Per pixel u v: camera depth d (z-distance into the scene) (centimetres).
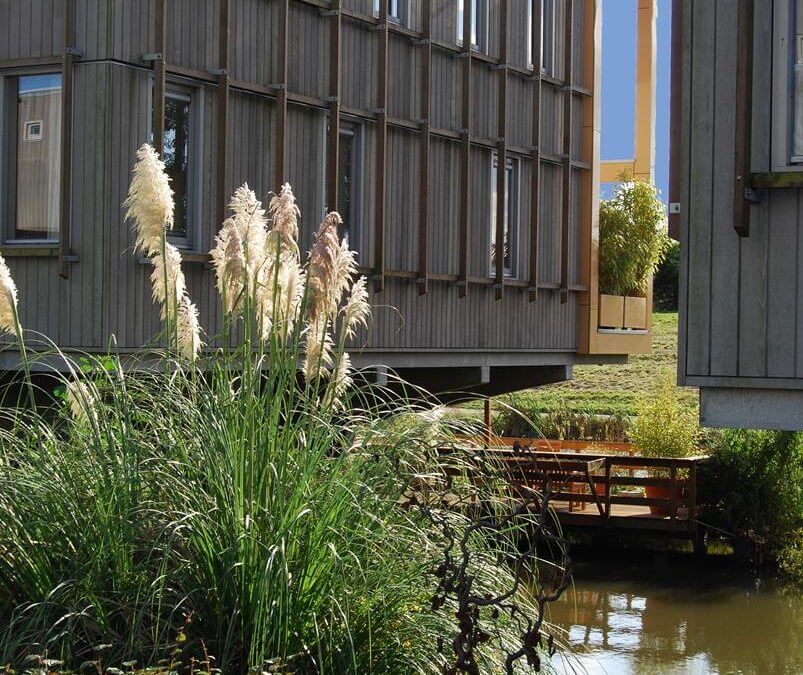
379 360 1397
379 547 500
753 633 1159
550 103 1752
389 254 1427
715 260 775
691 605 1281
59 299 1086
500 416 2048
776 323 758
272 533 480
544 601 464
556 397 2892
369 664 477
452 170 1538
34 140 1111
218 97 1161
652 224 1922
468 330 1561
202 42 1155
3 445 527
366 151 1391
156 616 469
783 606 1281
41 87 1108
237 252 547
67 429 538
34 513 490
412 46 1459
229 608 477
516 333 1664
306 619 483
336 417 554
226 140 1164
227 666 459
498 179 1602
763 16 759
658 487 1603
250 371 512
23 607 475
